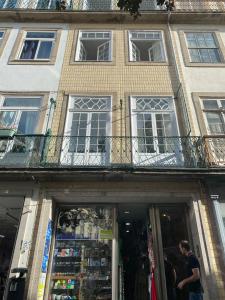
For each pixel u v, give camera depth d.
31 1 9.89
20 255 5.18
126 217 6.84
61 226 5.99
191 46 8.81
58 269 5.55
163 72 8.07
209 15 9.24
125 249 6.81
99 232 5.88
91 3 9.90
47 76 7.91
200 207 5.69
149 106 7.43
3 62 8.23
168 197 5.88
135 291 5.96
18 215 7.03
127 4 4.80
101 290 5.34
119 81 7.84
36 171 5.61
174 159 6.50
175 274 5.49
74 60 8.30
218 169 5.64
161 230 5.96
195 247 5.54
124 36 9.03
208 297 4.81
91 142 6.83
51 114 7.14
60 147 6.58
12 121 7.12
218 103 7.43
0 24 9.28
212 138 6.57
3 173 5.62
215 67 8.15
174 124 7.14
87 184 5.96
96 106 7.41
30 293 4.83
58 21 9.38
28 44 8.83
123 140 6.75
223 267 5.05
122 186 5.94
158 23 9.38
